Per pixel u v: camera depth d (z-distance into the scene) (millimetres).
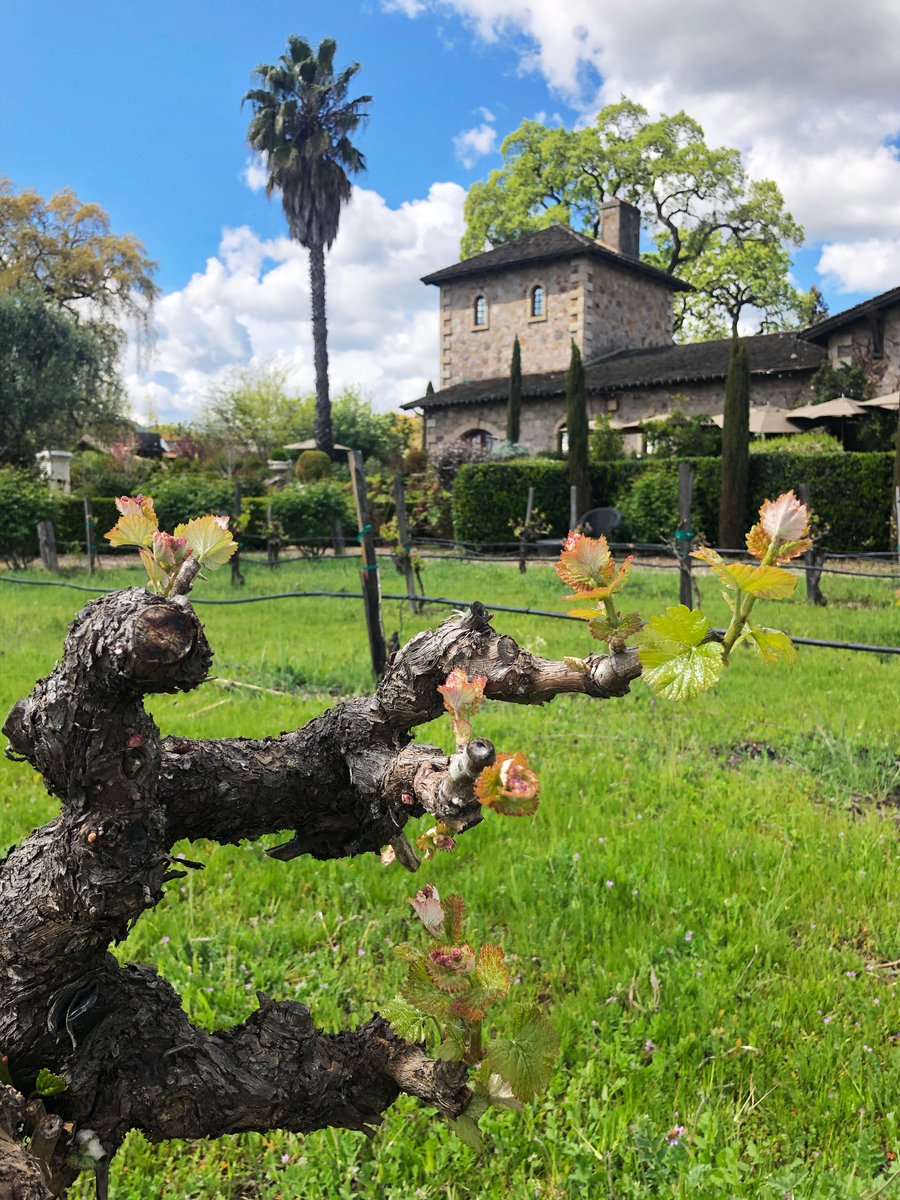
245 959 3289
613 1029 2912
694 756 5785
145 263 40156
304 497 21844
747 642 779
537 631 9797
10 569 19422
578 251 31375
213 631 10008
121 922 1027
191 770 1155
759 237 44906
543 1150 2451
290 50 31516
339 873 4043
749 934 3461
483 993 962
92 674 894
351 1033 1285
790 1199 2182
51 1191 1023
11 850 1124
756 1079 2711
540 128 44156
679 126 43281
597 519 20422
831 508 19969
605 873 3977
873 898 3859
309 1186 2377
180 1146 2533
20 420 30578
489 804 673
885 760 5516
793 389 26656
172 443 47375
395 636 3363
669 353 30906
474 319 34656
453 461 29766
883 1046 2877
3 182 39188
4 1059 1067
